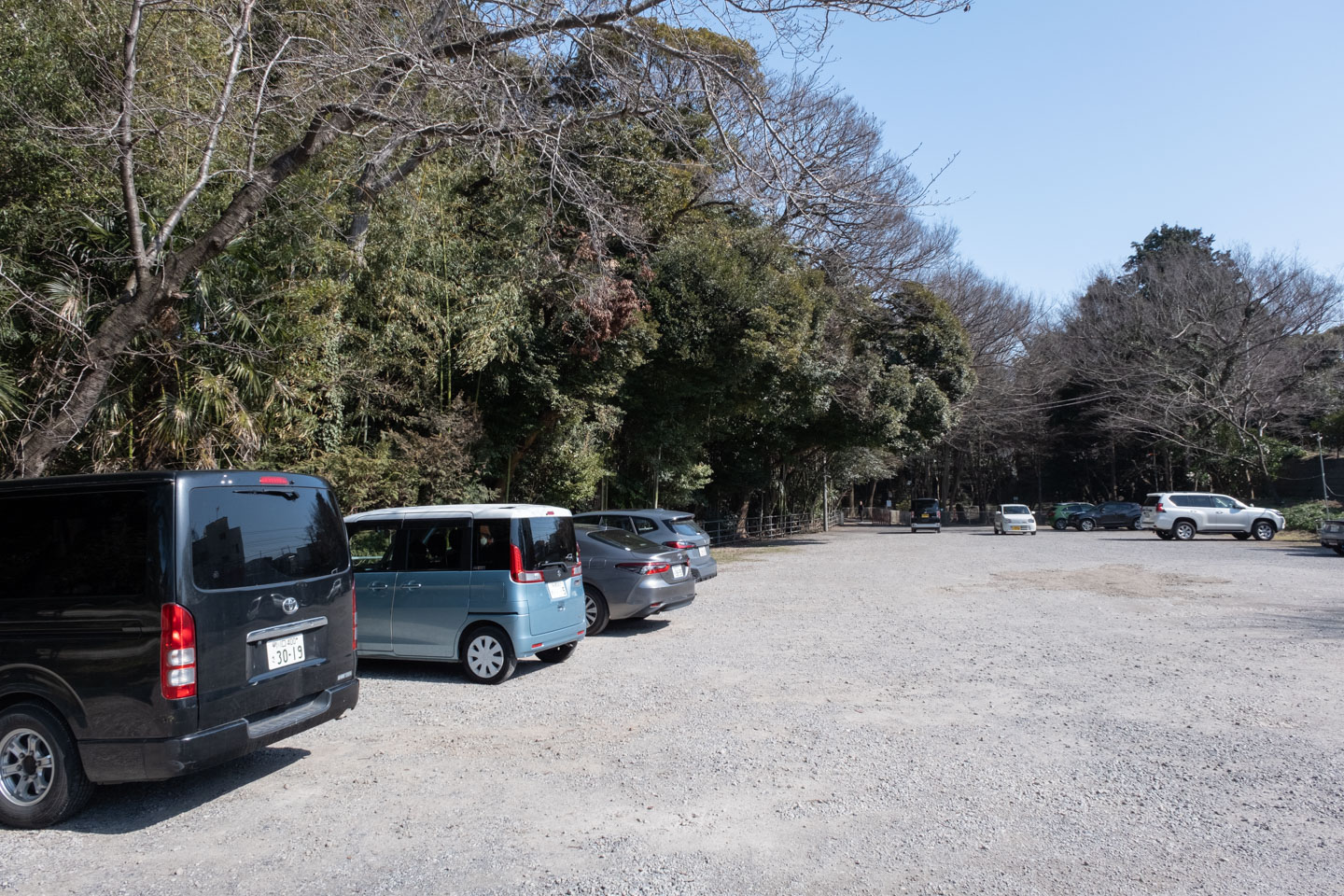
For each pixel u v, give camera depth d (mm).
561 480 18250
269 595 5238
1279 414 39188
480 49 9945
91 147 8664
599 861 4113
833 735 6188
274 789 5336
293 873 4078
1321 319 35688
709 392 22844
